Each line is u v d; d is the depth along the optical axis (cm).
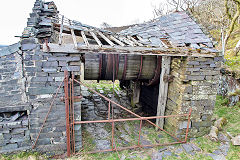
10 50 343
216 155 435
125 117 662
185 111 488
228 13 935
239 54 919
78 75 405
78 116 418
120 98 848
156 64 529
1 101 364
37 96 380
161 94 530
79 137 433
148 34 523
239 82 670
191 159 425
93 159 412
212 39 493
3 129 381
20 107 375
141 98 795
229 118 600
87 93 879
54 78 379
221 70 760
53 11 447
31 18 377
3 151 395
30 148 408
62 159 406
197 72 464
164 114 567
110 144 483
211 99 504
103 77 519
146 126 596
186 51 438
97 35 485
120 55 491
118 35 510
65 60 374
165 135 535
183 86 467
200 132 523
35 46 351
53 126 406
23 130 394
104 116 658
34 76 369
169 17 585
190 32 504
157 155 439
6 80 356
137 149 463
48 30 394
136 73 531
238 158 416
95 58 470
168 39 473
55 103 394
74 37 394
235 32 1208
